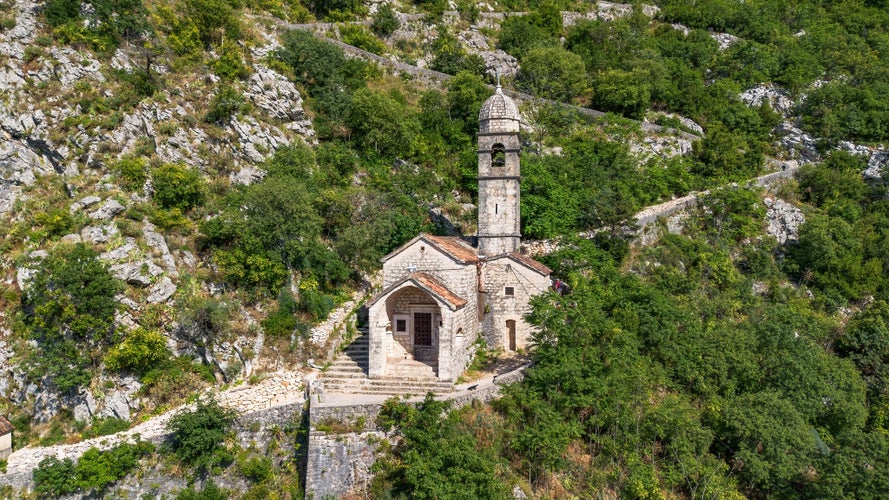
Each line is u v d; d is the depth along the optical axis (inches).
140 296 1208.8
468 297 1267.2
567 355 1082.7
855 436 1099.3
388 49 2773.1
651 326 1250.0
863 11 3558.1
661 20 3459.6
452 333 1139.9
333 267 1441.9
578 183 1849.2
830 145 2463.1
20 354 1162.6
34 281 1144.8
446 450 890.1
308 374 1223.5
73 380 1117.7
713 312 1466.5
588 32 3090.6
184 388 1183.6
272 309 1305.4
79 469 1003.9
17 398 1156.5
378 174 1817.2
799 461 1074.7
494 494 850.1
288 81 1957.4
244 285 1315.2
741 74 2866.6
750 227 1920.5
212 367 1230.9
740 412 1096.8
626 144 2196.1
